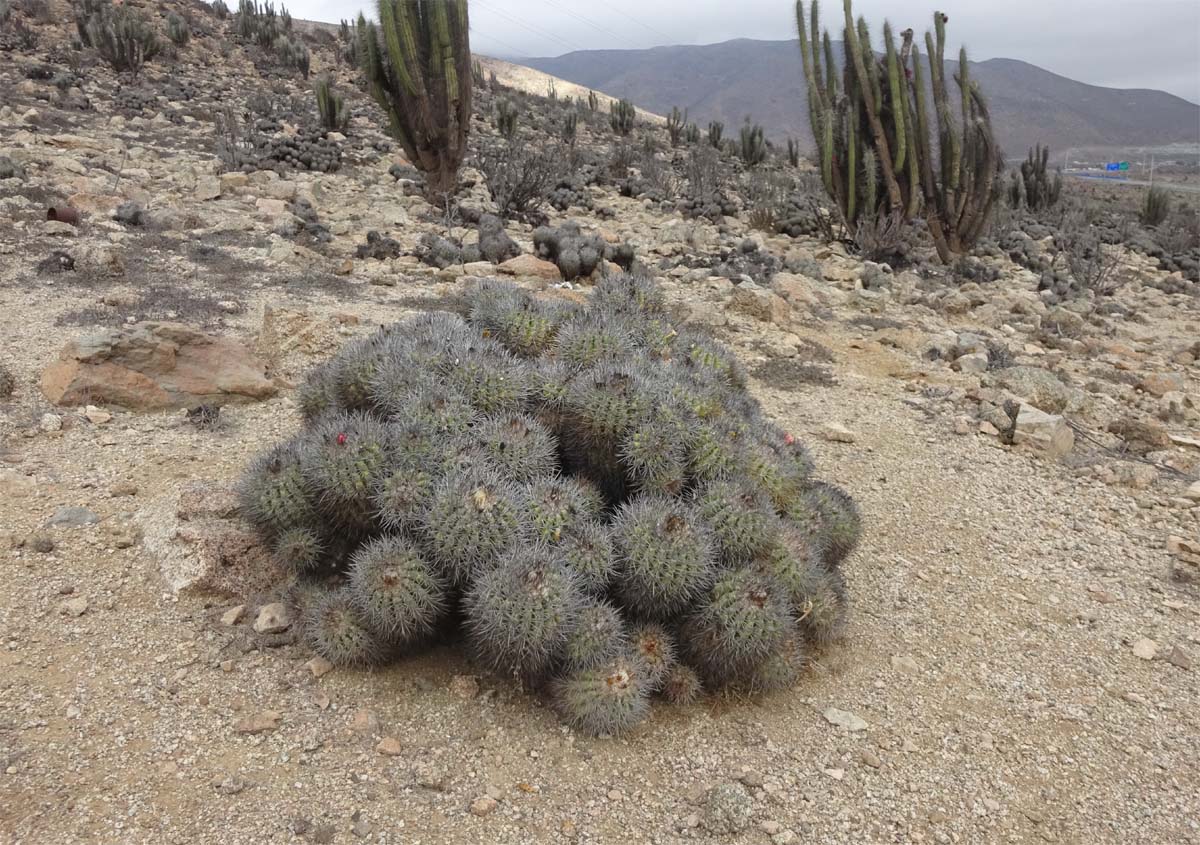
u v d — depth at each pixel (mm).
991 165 6211
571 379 1611
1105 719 1486
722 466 1529
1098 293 5809
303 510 1479
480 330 1878
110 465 1975
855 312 4426
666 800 1230
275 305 3389
